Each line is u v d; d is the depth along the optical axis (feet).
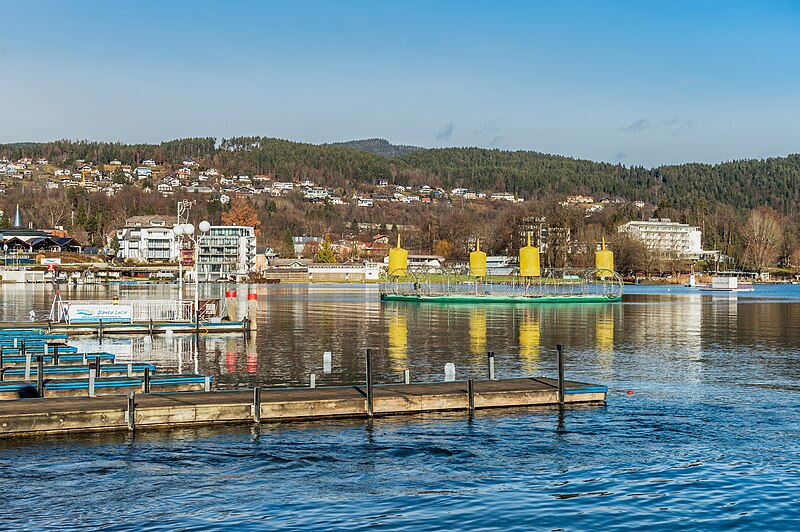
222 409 91.09
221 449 81.41
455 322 246.47
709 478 72.84
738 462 78.07
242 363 143.43
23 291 441.68
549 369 139.03
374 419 94.73
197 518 62.54
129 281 571.69
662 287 609.42
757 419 96.78
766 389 117.60
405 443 84.23
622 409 101.96
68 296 383.86
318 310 304.30
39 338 166.91
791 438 87.51
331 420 93.97
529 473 74.43
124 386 103.91
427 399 98.43
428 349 169.07
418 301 367.86
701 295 470.39
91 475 72.95
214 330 199.41
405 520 62.23
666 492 68.90
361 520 62.18
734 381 125.29
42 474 73.05
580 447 83.46
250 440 84.89
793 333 211.61
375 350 166.20
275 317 265.13
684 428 91.97
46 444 82.38
